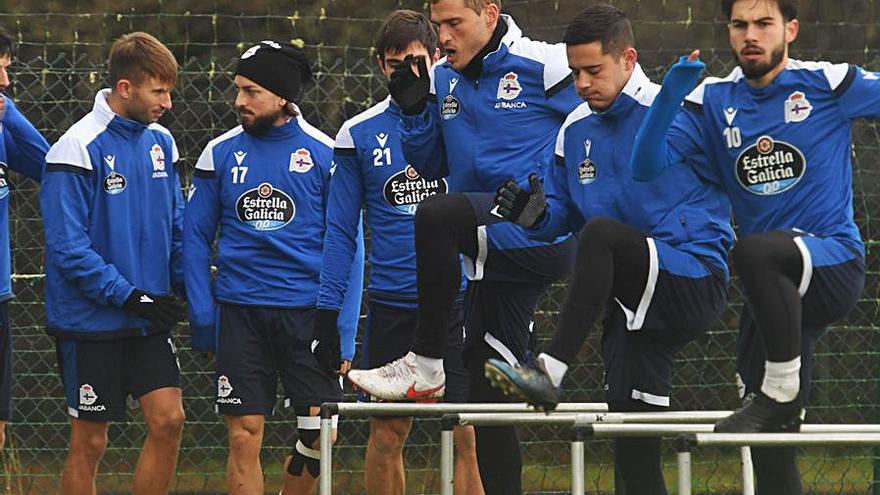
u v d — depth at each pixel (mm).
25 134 21688
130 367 20938
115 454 25812
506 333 17844
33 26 27312
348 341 21547
